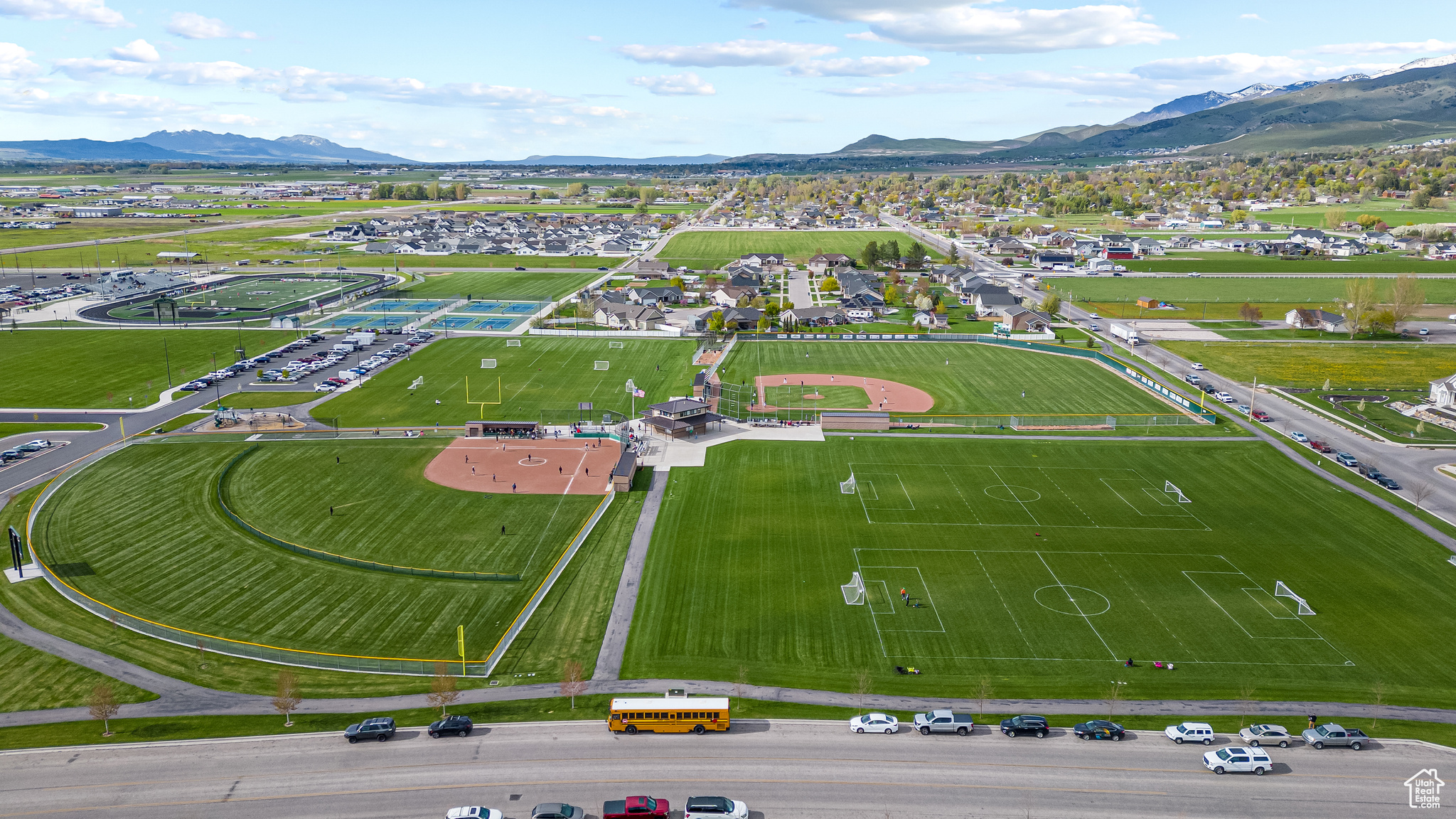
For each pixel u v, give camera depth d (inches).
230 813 2198.6
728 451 5137.8
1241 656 3026.6
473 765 2401.6
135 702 2687.0
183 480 4544.8
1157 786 2356.1
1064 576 3597.4
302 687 2790.4
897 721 2618.1
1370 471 4741.6
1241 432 5497.1
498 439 5315.0
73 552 3713.1
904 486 4598.9
